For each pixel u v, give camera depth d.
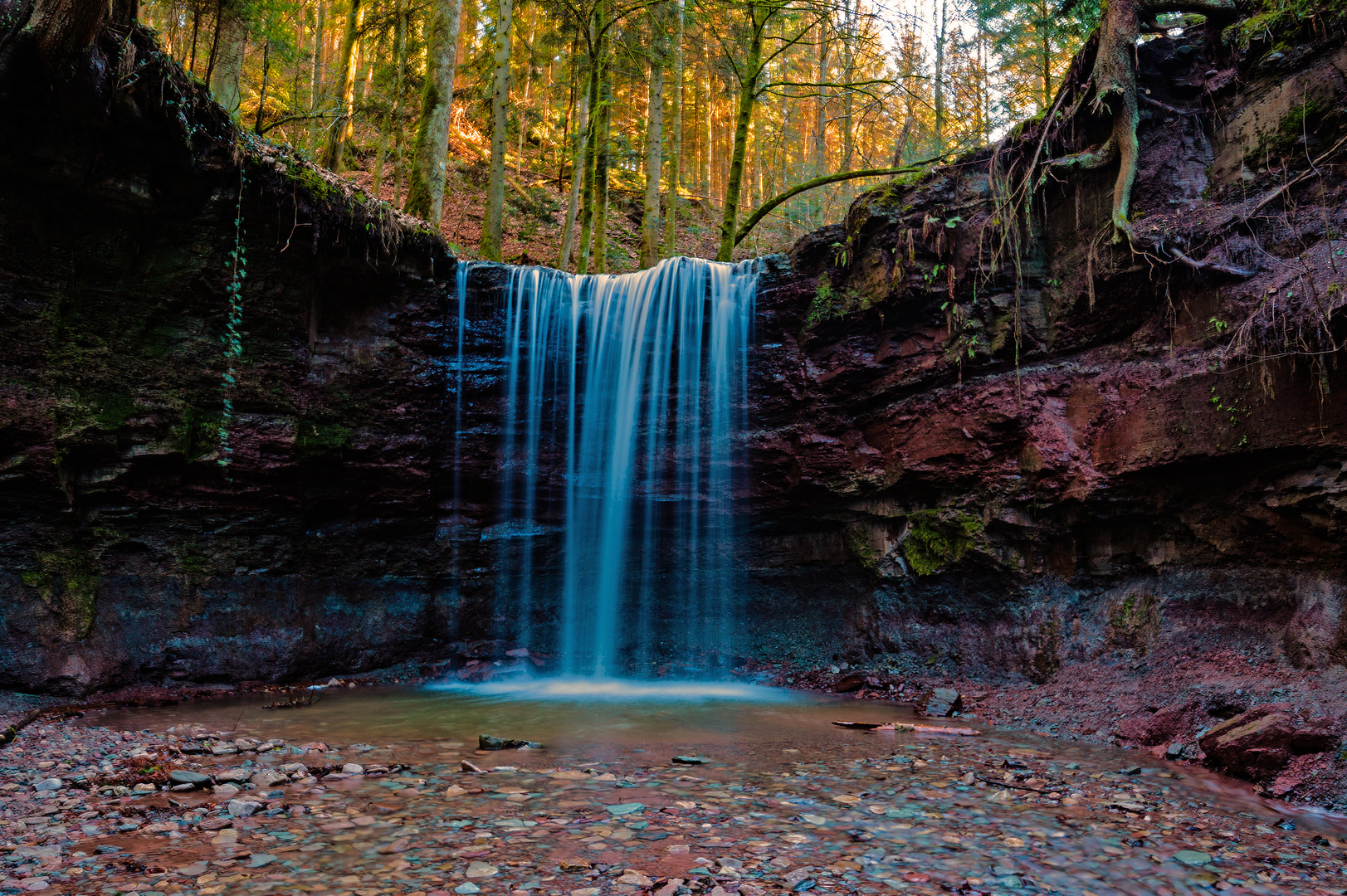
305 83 20.67
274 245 10.05
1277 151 7.97
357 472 11.20
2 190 8.14
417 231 11.27
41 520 8.77
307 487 10.91
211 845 4.20
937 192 10.38
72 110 7.98
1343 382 6.56
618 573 12.45
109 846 4.14
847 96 20.95
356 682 10.89
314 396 10.80
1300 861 4.21
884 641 10.80
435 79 13.11
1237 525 7.66
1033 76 17.14
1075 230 9.51
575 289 12.55
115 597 9.27
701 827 4.56
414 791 5.30
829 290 11.12
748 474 11.98
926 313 10.45
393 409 11.44
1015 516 9.58
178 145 8.80
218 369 9.91
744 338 11.79
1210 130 8.75
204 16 11.54
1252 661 7.16
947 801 5.23
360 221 10.54
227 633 9.99
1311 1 7.79
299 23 22.22
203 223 9.52
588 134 15.55
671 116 27.17
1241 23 8.51
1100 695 7.95
